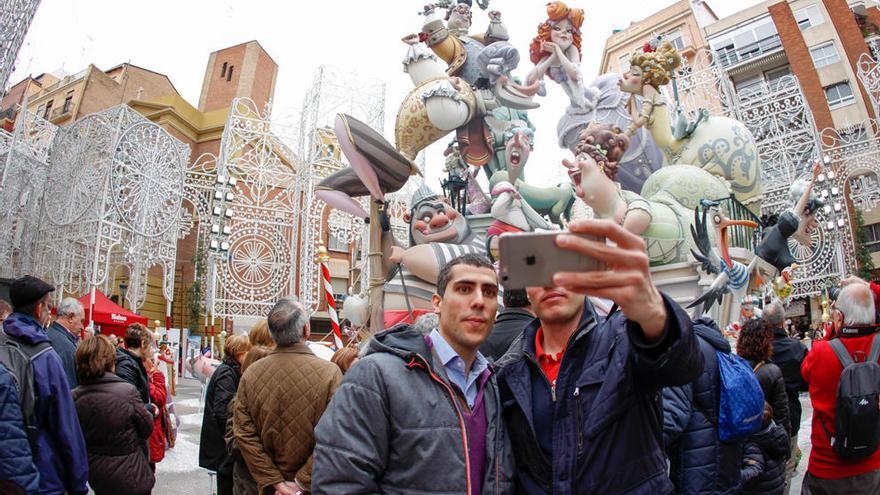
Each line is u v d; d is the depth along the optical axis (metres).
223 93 41.91
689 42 37.28
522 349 2.38
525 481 2.19
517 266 1.44
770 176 22.67
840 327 4.11
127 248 18.69
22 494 2.91
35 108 42.38
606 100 12.83
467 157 12.51
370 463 2.03
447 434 2.07
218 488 4.69
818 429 3.98
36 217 21.27
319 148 25.28
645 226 8.25
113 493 4.02
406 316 9.52
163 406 6.83
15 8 11.46
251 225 27.11
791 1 33.81
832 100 30.95
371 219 10.79
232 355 4.95
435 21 12.12
